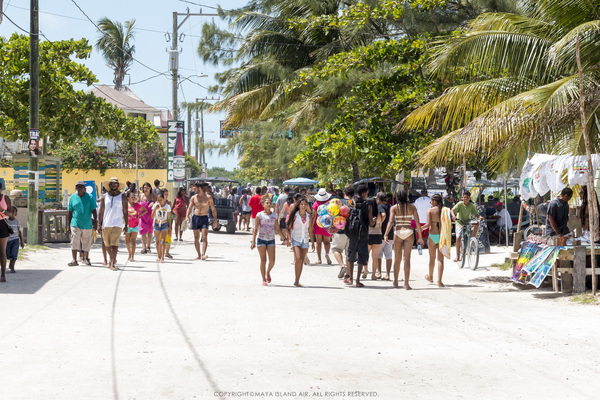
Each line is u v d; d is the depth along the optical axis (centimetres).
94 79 2617
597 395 611
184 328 901
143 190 2119
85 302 1102
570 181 1380
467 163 2278
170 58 3475
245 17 2981
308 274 1616
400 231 1370
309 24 2498
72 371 671
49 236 2356
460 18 2562
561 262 1298
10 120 2555
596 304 1134
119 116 2650
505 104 1370
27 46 2467
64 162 5612
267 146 4456
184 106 3472
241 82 2997
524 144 1577
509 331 905
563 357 757
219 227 3309
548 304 1155
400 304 1147
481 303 1166
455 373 683
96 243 2445
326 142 2230
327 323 953
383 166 2222
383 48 2211
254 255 2089
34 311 1009
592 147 1528
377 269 1714
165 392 603
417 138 2139
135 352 757
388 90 2203
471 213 1792
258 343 814
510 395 609
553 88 1355
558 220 1349
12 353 743
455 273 1681
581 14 1464
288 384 634
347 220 1412
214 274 1555
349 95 2550
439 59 1577
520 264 1398
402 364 718
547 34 1555
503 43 1519
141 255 2019
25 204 2458
